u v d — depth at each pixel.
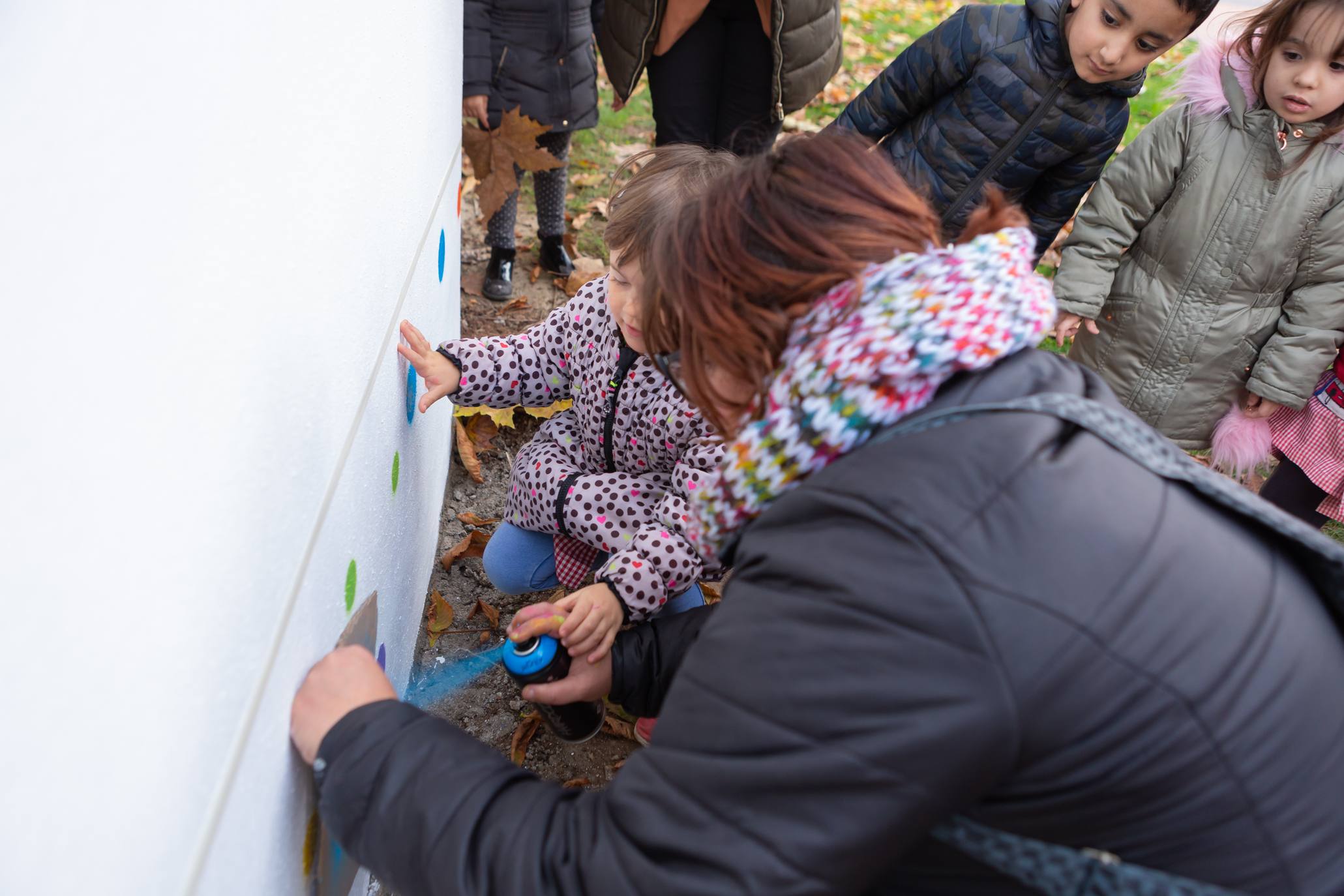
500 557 1.90
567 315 1.71
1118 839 0.73
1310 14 1.94
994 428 0.76
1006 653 0.68
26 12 0.52
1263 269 2.21
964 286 0.76
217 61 0.73
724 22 2.88
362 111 1.20
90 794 0.57
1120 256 2.36
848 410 0.77
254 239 0.81
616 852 0.78
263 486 0.84
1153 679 0.70
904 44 5.47
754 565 0.80
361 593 1.32
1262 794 0.72
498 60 2.77
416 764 0.90
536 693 1.40
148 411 0.62
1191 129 2.21
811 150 0.85
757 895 0.71
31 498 0.50
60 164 0.53
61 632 0.53
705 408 0.90
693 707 0.79
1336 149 2.11
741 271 0.81
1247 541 0.80
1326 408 2.29
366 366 1.27
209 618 0.73
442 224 2.02
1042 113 2.28
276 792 0.94
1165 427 2.44
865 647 0.70
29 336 0.50
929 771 0.69
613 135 4.13
